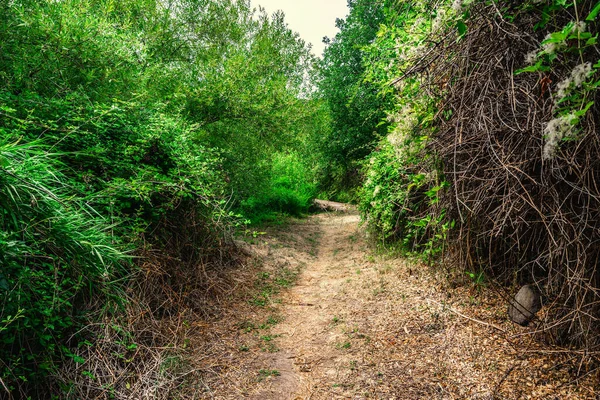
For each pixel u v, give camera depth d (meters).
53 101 3.45
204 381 2.78
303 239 9.38
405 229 5.99
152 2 8.01
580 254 2.06
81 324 2.67
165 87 7.01
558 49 1.74
